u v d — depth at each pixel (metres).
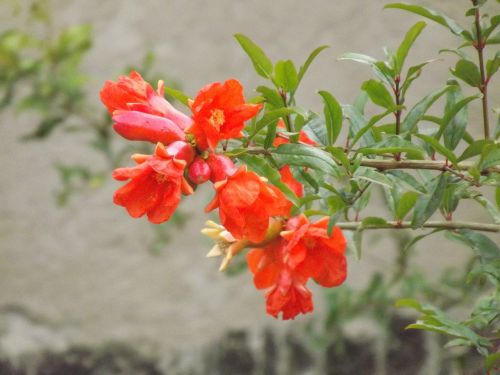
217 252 0.97
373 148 0.92
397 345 1.69
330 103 0.93
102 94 0.91
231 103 0.88
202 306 1.88
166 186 0.87
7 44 1.60
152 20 1.84
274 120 0.90
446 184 0.94
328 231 0.92
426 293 1.42
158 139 0.89
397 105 0.94
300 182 0.94
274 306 0.94
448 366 1.64
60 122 1.62
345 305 1.47
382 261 1.64
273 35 1.79
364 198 1.02
